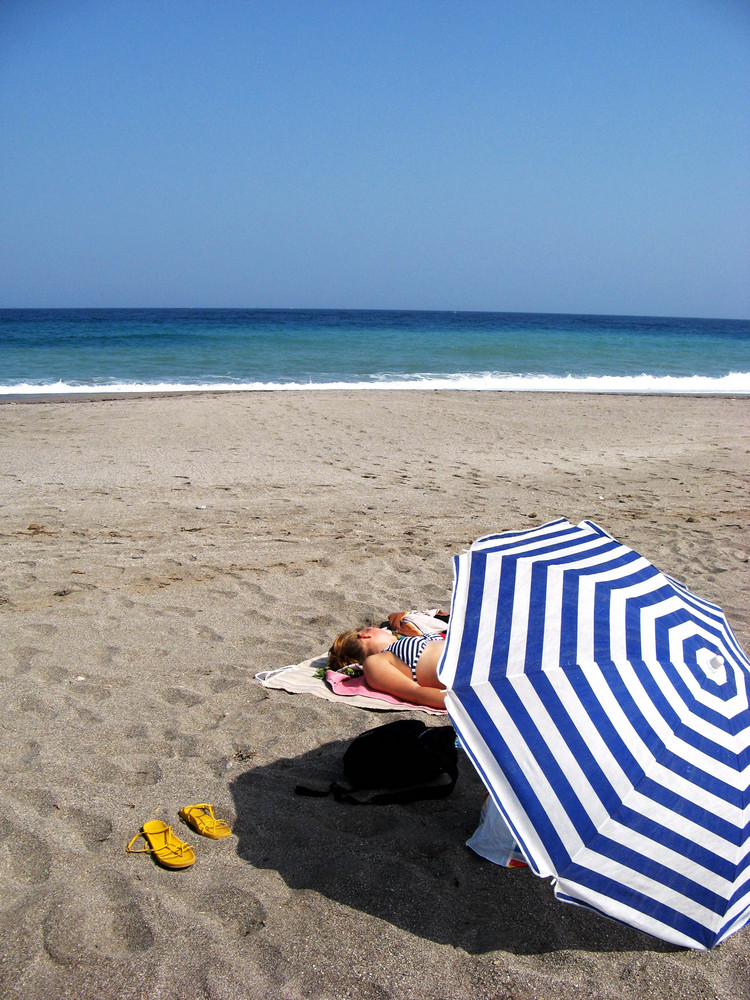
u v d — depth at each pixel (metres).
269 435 12.59
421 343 37.56
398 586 6.07
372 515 8.10
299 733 3.91
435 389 20.58
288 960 2.51
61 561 6.33
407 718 4.15
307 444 11.97
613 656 2.67
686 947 2.55
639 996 2.48
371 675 4.27
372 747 3.46
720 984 2.55
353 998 2.39
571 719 2.52
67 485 8.95
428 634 4.58
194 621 5.25
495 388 21.83
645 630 2.78
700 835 2.41
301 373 24.34
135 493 8.68
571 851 2.34
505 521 8.02
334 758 3.72
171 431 12.65
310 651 4.88
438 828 3.28
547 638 2.74
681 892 2.37
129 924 2.62
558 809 2.38
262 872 2.92
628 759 2.46
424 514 8.21
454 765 3.53
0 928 2.56
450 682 2.67
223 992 2.37
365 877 2.93
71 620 5.15
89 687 4.23
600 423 15.25
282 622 5.31
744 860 2.44
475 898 2.87
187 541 7.00
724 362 32.31
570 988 2.49
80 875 2.82
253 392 18.56
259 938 2.60
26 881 2.78
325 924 2.68
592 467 11.05
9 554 6.45
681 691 2.63
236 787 3.43
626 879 2.34
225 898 2.77
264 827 3.18
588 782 2.42
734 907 2.42
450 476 10.12
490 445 12.55
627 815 2.39
